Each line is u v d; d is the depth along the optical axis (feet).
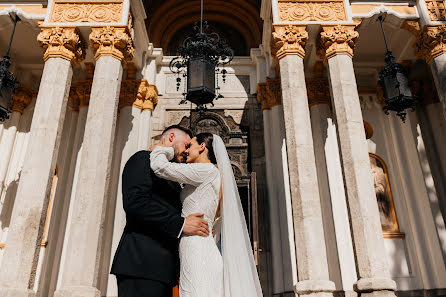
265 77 38.83
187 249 8.11
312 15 30.19
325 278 22.53
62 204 33.99
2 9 30.53
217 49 26.58
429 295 30.96
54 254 32.30
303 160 25.17
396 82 27.04
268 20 34.58
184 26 45.11
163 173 8.18
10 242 23.00
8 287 21.80
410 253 33.09
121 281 7.70
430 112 36.52
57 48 28.55
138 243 7.86
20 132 37.91
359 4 31.32
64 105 27.48
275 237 32.65
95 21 29.58
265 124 37.06
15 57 37.76
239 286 8.03
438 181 34.35
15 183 35.91
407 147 36.01
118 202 32.35
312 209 23.99
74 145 35.65
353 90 27.73
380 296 21.22
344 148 26.05
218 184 8.85
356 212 24.12
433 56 29.99
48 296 30.55
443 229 32.42
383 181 35.88
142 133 36.24
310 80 37.24
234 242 8.53
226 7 44.60
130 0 31.01
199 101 24.22
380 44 36.17
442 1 31.45
